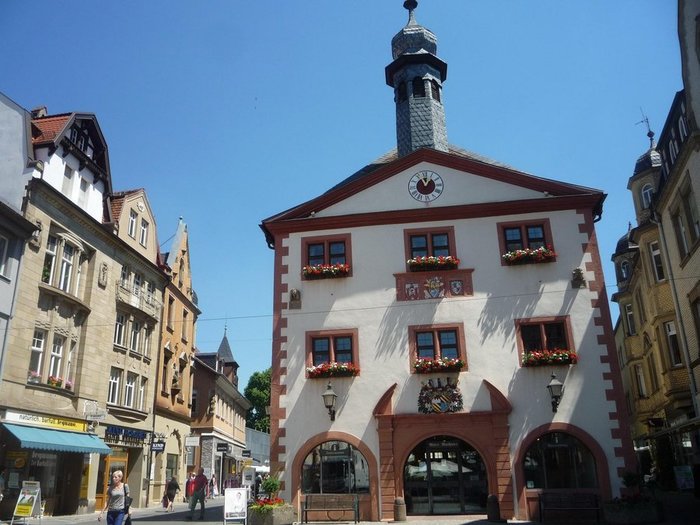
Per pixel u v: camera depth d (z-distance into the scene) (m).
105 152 28.45
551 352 19.98
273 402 20.78
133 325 31.41
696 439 27.05
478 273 21.44
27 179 23.03
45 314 23.64
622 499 17.47
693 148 20.73
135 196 32.41
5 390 20.94
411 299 21.38
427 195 22.70
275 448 20.31
